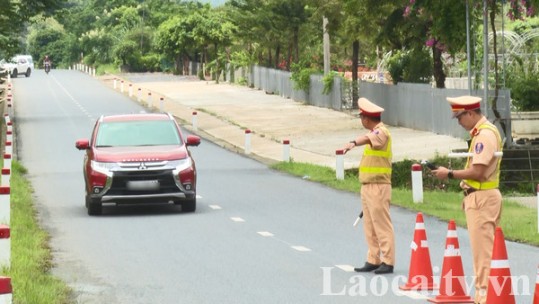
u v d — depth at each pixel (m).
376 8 46.59
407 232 20.62
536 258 17.17
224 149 43.78
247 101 73.75
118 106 70.69
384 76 62.03
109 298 14.02
